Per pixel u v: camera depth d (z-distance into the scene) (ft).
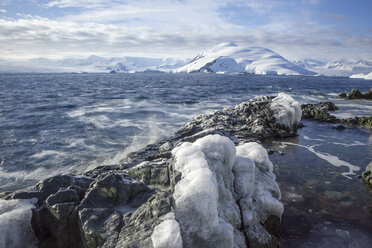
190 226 13.26
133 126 57.67
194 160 15.71
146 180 19.13
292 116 52.19
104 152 40.88
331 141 44.57
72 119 64.80
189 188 13.67
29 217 14.30
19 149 42.09
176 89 170.19
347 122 60.80
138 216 14.10
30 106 85.40
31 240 14.12
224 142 18.15
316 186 26.30
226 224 13.73
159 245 11.97
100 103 94.12
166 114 73.10
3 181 30.91
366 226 19.38
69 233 14.61
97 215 14.34
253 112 59.31
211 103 98.12
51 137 48.98
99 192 15.64
